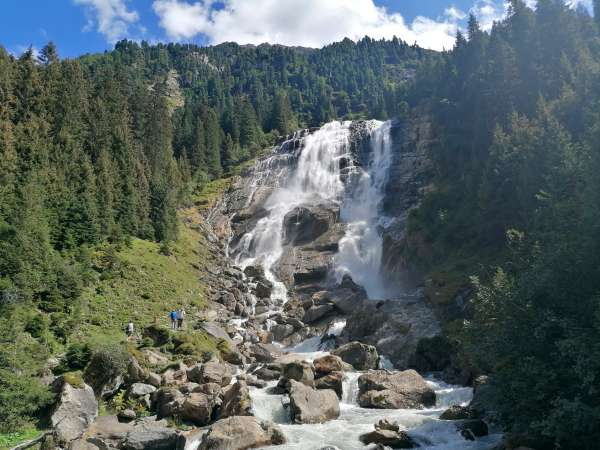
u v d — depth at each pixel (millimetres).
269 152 111625
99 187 61469
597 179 17297
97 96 84125
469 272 44906
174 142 111125
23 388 24797
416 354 38062
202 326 44812
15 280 37531
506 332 18531
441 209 58250
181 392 29109
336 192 89375
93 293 45625
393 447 22188
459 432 23453
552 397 16984
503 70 67000
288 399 28000
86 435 24203
